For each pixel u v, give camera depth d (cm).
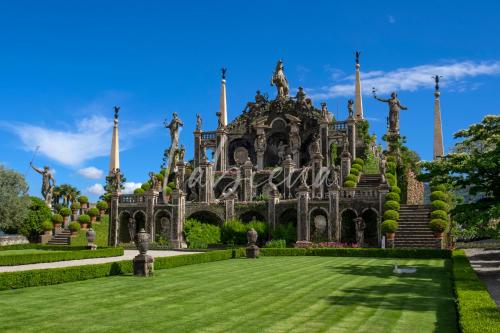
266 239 4506
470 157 2302
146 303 1501
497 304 1498
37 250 4256
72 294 1683
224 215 4772
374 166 5612
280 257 3566
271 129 6244
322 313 1342
